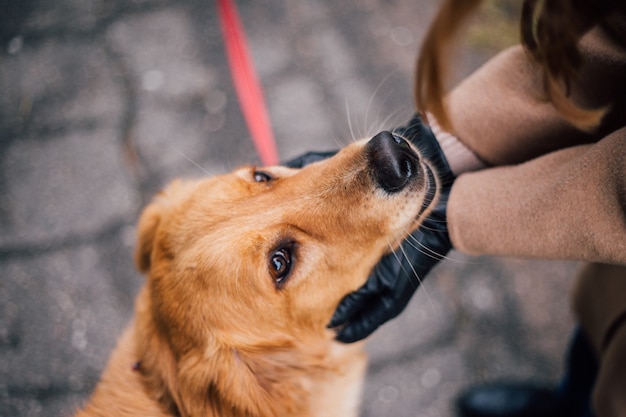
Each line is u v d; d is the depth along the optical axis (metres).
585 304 0.58
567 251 0.45
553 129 0.49
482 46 0.91
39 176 0.86
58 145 0.88
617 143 0.42
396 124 0.88
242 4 0.97
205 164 0.87
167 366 0.56
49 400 0.77
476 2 0.43
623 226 0.42
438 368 0.78
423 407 0.77
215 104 0.90
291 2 0.97
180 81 0.92
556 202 0.44
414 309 0.79
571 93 0.46
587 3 0.40
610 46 0.43
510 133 0.51
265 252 0.54
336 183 0.56
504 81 0.50
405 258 0.54
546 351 0.78
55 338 0.79
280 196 0.56
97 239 0.83
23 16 0.95
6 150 0.88
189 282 0.55
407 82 0.91
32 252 0.83
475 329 0.79
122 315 0.81
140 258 0.63
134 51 0.93
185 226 0.57
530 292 0.80
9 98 0.90
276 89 0.91
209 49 0.93
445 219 0.53
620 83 0.44
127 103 0.90
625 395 0.51
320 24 0.95
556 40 0.42
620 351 0.52
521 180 0.47
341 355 0.61
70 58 0.93
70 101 0.90
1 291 0.81
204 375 0.54
